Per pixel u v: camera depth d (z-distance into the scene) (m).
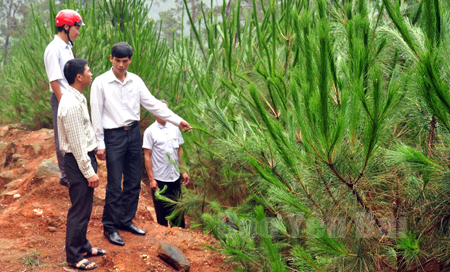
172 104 5.73
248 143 2.79
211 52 4.38
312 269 2.18
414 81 1.88
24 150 5.65
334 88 2.09
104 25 6.97
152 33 6.99
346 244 2.15
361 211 2.12
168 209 4.04
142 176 6.06
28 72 6.57
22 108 7.55
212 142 3.76
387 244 2.12
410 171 2.06
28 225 3.24
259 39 3.67
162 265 2.95
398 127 2.39
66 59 3.38
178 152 4.07
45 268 2.68
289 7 3.32
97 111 2.96
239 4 3.62
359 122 1.93
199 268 3.09
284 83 2.65
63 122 2.48
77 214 2.65
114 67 2.98
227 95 4.06
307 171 2.13
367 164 1.97
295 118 2.42
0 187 4.70
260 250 2.64
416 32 2.03
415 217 2.10
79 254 2.71
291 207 2.25
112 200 3.07
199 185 4.05
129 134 3.10
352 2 2.64
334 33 2.58
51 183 3.75
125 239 3.22
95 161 2.77
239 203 3.74
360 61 1.90
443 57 1.71
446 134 1.91
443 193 1.96
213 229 2.75
